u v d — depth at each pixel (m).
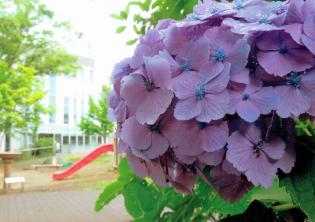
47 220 2.66
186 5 0.41
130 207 0.31
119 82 0.25
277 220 0.28
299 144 0.22
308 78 0.21
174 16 0.41
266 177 0.20
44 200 3.53
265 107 0.21
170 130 0.22
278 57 0.21
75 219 2.62
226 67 0.21
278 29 0.21
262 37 0.22
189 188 0.24
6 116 6.00
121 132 0.24
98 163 6.60
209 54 0.22
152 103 0.21
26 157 8.04
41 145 8.35
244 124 0.21
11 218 2.77
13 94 5.93
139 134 0.22
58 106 9.21
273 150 0.21
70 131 9.41
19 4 6.25
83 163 5.56
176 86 0.21
